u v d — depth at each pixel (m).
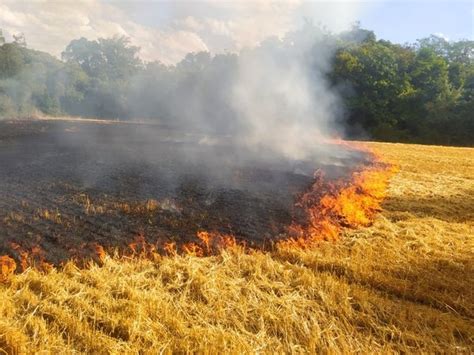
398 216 9.00
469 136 41.62
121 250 6.70
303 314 4.71
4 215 8.40
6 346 3.89
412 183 12.89
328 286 5.34
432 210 9.62
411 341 4.23
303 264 6.21
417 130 43.94
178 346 4.01
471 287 5.47
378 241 7.23
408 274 5.83
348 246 7.06
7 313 4.46
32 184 11.45
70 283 5.23
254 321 4.54
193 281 5.36
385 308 4.86
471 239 7.43
